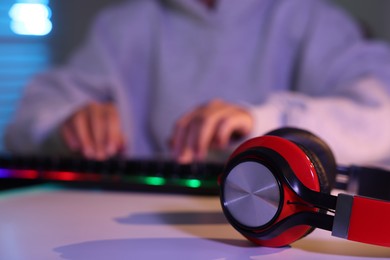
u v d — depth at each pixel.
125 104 1.32
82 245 0.34
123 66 1.34
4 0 1.56
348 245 0.35
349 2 1.36
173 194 0.59
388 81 1.16
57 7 1.50
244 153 0.32
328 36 1.25
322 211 0.32
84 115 0.99
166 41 1.31
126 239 0.36
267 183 0.31
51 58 1.51
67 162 0.64
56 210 0.48
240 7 1.26
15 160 0.64
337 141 0.96
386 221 0.28
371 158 1.00
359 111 1.00
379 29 1.33
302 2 1.29
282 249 0.33
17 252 0.32
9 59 1.53
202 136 0.81
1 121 1.52
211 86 1.26
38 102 1.24
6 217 0.44
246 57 1.27
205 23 1.28
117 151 1.00
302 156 0.31
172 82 1.28
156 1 1.36
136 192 0.60
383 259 0.32
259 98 1.24
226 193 0.33
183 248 0.33
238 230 0.32
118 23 1.35
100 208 0.49
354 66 1.20
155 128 1.30
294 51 1.28
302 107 0.97
